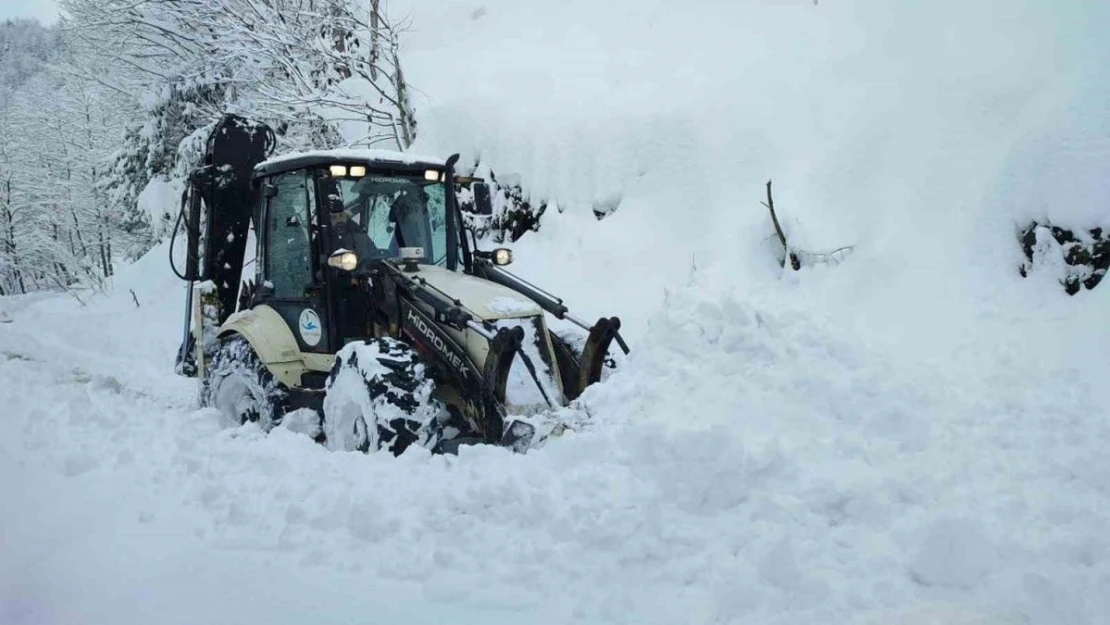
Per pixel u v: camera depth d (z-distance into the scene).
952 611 2.94
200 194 7.13
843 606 3.01
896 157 8.64
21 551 3.74
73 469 4.75
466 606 3.13
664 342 5.08
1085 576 3.17
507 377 4.87
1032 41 8.91
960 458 4.12
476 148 11.03
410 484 4.12
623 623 2.97
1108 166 7.35
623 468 4.00
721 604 3.05
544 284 9.48
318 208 5.63
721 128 9.50
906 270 7.82
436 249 6.12
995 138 8.34
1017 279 7.43
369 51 12.66
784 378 4.64
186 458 4.74
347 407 4.98
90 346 11.02
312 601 3.20
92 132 25.80
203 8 13.26
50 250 27.44
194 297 7.12
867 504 3.63
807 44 10.36
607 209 9.84
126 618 3.12
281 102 12.11
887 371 4.68
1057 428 4.59
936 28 9.71
